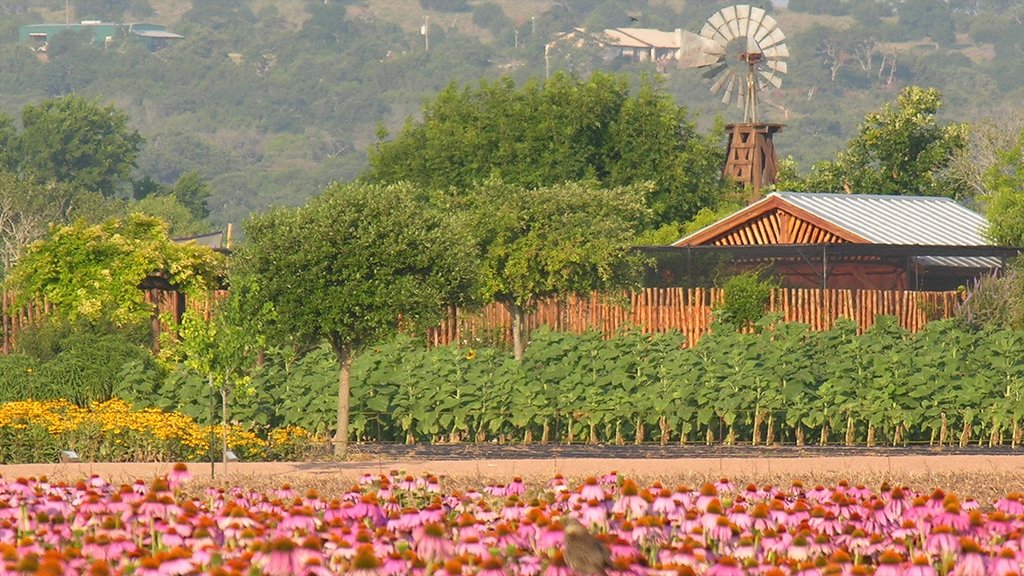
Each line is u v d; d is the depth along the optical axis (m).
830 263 149.62
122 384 91.31
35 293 113.12
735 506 41.72
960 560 36.00
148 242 114.25
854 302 138.12
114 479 66.50
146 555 36.97
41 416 80.19
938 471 72.00
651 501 42.25
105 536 37.00
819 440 95.25
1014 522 41.56
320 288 82.94
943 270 161.12
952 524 39.34
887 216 163.12
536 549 38.78
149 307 113.06
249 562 34.81
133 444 78.44
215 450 79.94
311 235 83.56
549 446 91.38
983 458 77.56
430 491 53.75
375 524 42.06
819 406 92.50
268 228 85.44
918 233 158.12
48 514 44.03
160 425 79.88
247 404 90.12
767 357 95.94
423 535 36.28
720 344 101.38
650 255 145.50
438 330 132.12
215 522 40.28
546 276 123.00
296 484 65.19
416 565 34.34
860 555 40.34
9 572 31.59
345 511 42.12
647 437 96.12
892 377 93.62
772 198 154.50
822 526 41.72
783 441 95.12
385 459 81.19
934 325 108.44
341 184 87.50
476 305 90.56
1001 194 163.38
